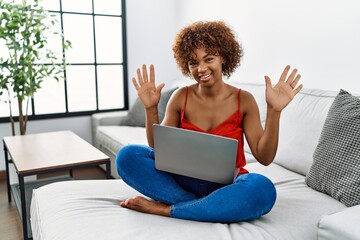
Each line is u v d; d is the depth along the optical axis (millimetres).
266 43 2424
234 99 1283
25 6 2482
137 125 3006
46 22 2824
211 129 1277
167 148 1125
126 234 1004
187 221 1117
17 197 2232
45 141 2287
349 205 1200
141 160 1206
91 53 3301
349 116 1319
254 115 1267
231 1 2740
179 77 3672
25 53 2541
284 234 1028
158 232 1021
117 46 3422
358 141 1249
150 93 1291
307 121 1676
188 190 1242
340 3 1861
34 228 1286
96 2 3234
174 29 3633
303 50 2131
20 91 2592
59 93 3207
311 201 1258
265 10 2402
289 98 1113
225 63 1291
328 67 1975
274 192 1115
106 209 1197
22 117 2695
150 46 3543
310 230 1063
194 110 1312
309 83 2113
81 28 3207
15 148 2088
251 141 1235
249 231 1031
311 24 2055
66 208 1201
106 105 3479
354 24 1797
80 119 3301
